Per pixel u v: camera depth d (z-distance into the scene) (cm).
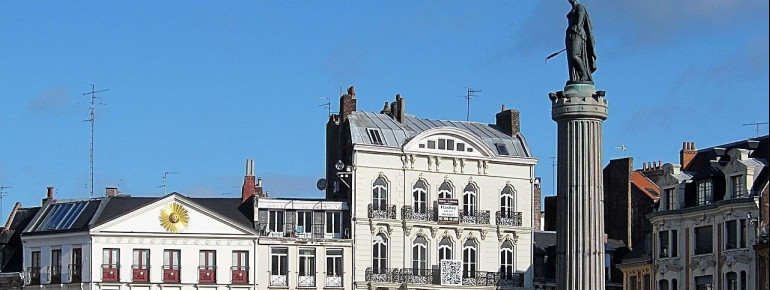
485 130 10612
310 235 9919
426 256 10112
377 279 9938
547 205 11150
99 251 9625
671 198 9081
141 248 9681
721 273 8594
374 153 10031
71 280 9675
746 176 8450
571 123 4834
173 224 9706
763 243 8012
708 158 9194
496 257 10294
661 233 9150
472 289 10156
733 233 8538
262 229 9856
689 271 8862
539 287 10350
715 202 8662
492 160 10325
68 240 9738
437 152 10181
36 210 10325
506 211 10369
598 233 4809
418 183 10156
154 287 9644
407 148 10094
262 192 10494
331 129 10512
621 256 10306
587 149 4822
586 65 4869
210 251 9756
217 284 9706
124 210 9744
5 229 10262
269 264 9800
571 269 4803
